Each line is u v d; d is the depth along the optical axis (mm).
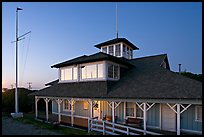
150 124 13961
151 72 15992
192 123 12117
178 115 10383
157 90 12008
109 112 16188
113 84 15562
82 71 17359
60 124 15727
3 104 24266
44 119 18344
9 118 19203
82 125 15156
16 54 20797
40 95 18312
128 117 14852
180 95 10461
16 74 20641
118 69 16922
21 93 25406
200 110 11859
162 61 18297
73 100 15328
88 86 15922
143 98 11531
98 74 16078
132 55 23234
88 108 17484
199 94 10109
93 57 16734
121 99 12516
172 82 12820
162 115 13562
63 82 19078
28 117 20094
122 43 21125
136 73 16875
